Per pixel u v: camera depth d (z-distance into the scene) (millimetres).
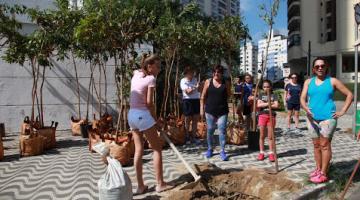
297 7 37125
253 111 5402
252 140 5168
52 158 4816
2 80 7070
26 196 3340
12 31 5176
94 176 3926
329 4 33000
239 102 6191
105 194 2836
